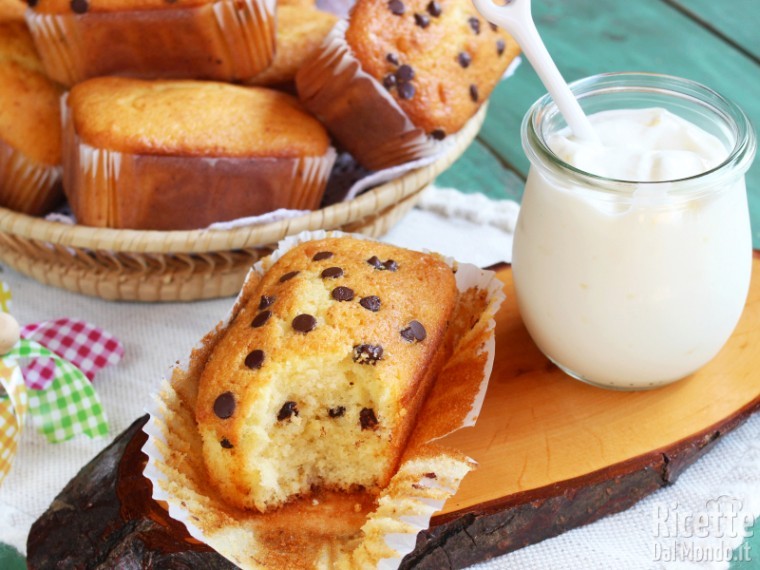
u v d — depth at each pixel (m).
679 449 0.37
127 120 0.44
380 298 0.38
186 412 0.38
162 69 0.48
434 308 0.38
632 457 0.36
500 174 0.52
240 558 0.35
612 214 0.35
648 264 0.36
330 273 0.38
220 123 0.45
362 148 0.47
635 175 0.35
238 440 0.36
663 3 0.61
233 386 0.36
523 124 0.38
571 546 0.37
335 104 0.46
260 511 0.37
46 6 0.46
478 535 0.36
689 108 0.38
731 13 0.59
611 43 0.58
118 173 0.44
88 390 0.41
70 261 0.46
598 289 0.36
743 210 0.37
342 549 0.36
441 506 0.35
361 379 0.37
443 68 0.46
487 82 0.48
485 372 0.38
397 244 0.48
